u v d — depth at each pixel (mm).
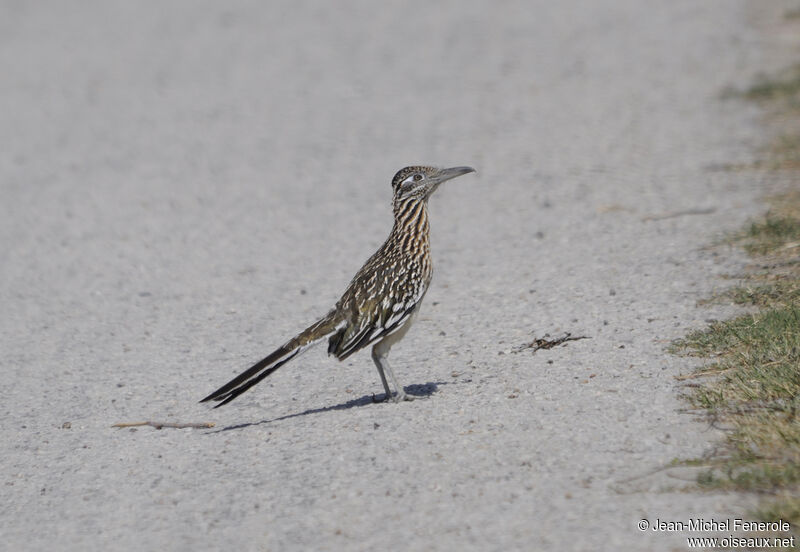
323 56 34000
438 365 11727
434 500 8234
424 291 10539
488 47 33812
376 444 9398
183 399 11445
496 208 19141
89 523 8492
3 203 21203
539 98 27547
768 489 7926
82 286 16203
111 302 15383
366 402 10727
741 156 20594
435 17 38938
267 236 18438
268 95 29766
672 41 32344
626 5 38594
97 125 27500
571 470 8516
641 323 12195
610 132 23781
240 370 12266
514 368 11227
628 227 16953
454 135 24828
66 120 28109
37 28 40219
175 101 29609
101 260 17500
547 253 16078
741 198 17750
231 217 19703
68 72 33406
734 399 9508
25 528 8516
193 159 24094
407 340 12820
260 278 16156
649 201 18422
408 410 10227
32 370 12758
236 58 34312
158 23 40219
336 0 42906
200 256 17484
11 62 35000
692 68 28828
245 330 13828
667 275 14031
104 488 9172
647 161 21203
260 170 22969
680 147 21906
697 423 9172
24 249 18266
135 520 8461
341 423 10055
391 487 8516
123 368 12641
